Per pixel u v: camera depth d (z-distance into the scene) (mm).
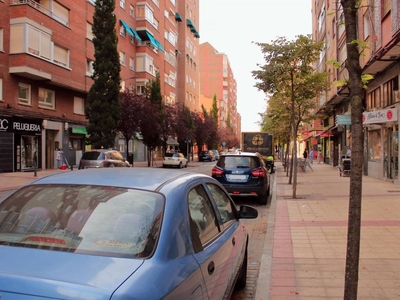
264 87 12742
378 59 14992
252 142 27766
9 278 1896
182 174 3365
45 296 1811
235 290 4730
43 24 24078
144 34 42250
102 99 26031
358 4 3254
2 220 2672
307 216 9156
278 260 5645
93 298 1796
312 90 12906
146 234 2379
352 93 3223
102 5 26094
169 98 51219
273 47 12016
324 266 5352
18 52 22281
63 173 3295
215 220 3525
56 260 2119
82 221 2520
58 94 27328
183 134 41531
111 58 26312
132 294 1861
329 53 29719
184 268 2332
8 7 22406
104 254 2232
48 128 25859
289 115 17297
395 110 15234
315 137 49188
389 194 12836
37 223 2566
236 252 3844
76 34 28062
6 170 22297
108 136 25984
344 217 8961
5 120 22109
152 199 2648
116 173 3195
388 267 5215
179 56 59000
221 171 11719
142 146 45562
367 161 21203
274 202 11508
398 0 12734
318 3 38500
